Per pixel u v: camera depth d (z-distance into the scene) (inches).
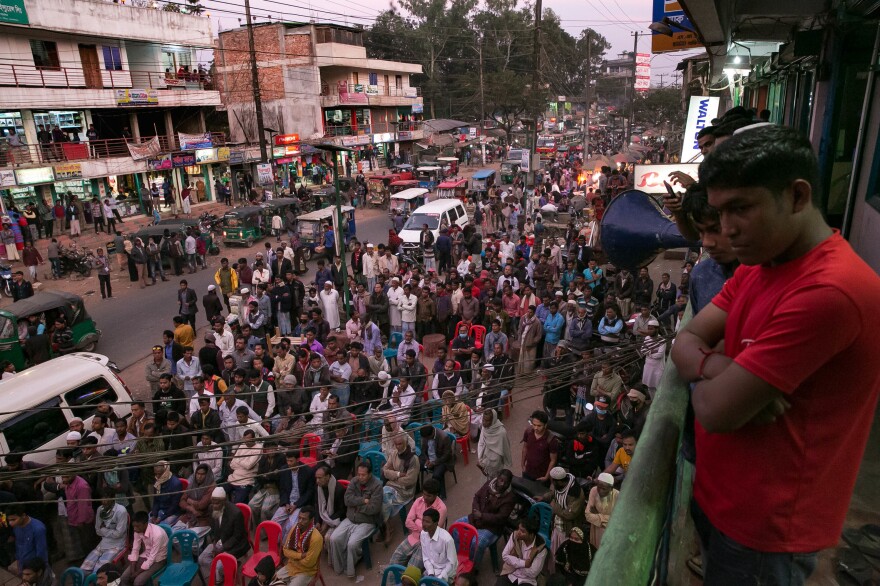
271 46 1769.2
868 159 189.6
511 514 307.3
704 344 52.4
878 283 40.6
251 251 1042.7
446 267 792.9
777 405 42.6
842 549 93.3
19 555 311.9
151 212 1261.1
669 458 54.0
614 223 123.3
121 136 1299.2
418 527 307.9
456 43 3048.7
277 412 423.8
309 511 296.4
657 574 55.8
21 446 369.7
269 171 1378.0
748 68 431.5
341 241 596.1
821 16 254.4
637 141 2546.8
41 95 1065.5
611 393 332.5
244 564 312.3
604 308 461.1
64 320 580.7
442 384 408.8
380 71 2049.7
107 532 325.7
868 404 43.1
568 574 262.2
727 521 47.8
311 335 494.0
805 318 39.5
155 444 368.8
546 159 1969.7
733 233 44.3
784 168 41.5
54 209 1077.8
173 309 753.0
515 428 428.1
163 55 1359.5
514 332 549.0
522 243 765.3
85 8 1122.0
